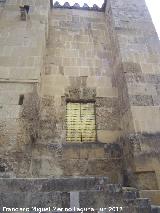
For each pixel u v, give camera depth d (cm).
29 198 372
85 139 740
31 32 820
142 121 673
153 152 627
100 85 827
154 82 757
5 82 690
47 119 745
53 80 820
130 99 711
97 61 891
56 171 662
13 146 591
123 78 766
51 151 691
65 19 1008
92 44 941
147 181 588
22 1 927
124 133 721
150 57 817
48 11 942
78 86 816
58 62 866
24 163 577
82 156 695
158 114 692
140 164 608
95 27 1005
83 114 778
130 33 880
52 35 945
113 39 906
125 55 808
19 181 404
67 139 734
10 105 648
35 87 688
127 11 957
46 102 773
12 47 771
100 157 699
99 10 1067
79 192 387
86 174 670
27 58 748
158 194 565
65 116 763
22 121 625
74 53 900
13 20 849
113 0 993
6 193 374
